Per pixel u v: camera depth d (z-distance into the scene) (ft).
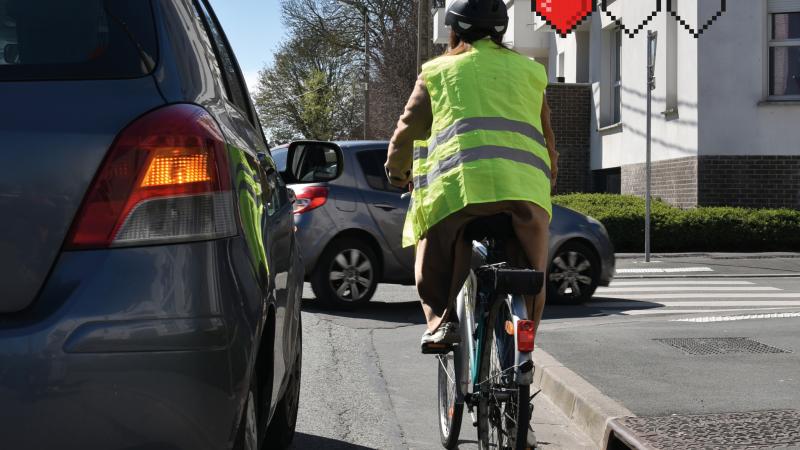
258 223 9.73
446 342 13.48
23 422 7.36
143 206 7.91
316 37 201.57
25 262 7.68
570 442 17.44
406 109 13.76
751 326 27.99
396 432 18.11
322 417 19.17
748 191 59.00
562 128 82.64
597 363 21.94
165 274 7.84
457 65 13.25
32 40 8.38
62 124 7.97
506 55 13.48
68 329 7.50
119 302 7.65
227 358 8.05
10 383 7.37
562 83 82.53
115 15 8.60
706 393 18.80
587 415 18.07
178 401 7.70
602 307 36.24
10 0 8.53
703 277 47.37
